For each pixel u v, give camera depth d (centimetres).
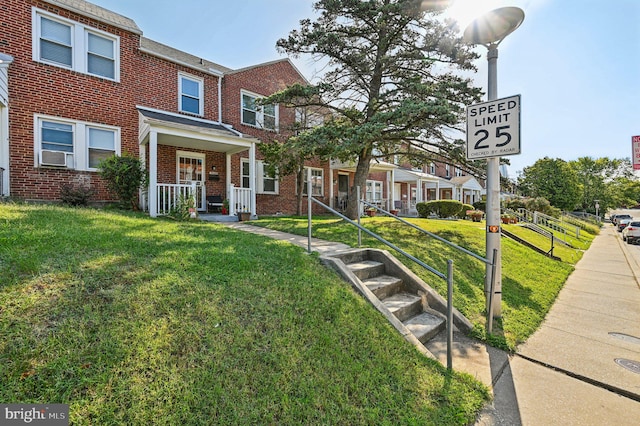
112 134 924
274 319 260
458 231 945
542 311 478
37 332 187
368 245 570
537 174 3488
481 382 270
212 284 287
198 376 188
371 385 229
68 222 441
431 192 2945
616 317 464
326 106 967
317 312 288
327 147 827
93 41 897
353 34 881
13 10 765
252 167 986
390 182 1917
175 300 248
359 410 206
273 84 1381
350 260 472
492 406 244
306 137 825
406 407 220
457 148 853
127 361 183
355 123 947
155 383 177
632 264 985
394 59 884
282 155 941
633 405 250
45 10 809
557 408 243
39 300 215
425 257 569
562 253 1080
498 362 315
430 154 1065
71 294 229
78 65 861
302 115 1291
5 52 750
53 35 828
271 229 728
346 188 1842
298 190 1391
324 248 508
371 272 453
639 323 440
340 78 976
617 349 353
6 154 745
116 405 160
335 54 870
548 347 357
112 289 246
